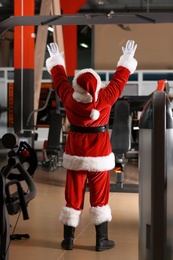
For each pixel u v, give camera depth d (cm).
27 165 362
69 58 1586
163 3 1712
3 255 315
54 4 1145
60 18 582
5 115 1457
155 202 299
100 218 470
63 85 477
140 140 313
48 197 719
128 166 1072
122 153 755
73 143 467
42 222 573
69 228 475
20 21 594
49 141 920
